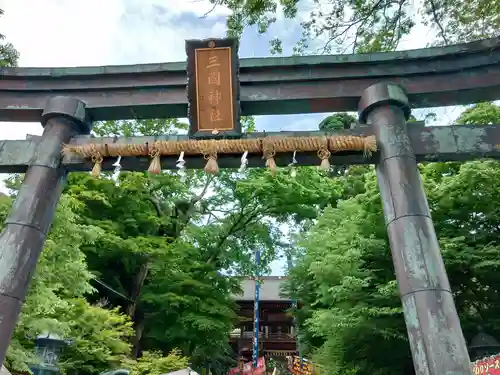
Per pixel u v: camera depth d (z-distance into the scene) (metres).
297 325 22.16
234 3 8.92
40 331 9.16
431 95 7.09
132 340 19.31
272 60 7.35
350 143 6.47
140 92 7.54
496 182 11.47
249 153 6.78
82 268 9.95
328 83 7.30
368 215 13.64
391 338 12.48
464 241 11.86
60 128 7.07
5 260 5.76
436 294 5.21
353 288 12.86
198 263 20.91
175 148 6.73
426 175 13.95
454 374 4.73
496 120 12.45
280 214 22.67
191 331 19.45
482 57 7.12
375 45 9.69
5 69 7.58
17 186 10.30
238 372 27.45
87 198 18.05
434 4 9.26
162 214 22.23
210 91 6.95
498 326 11.24
